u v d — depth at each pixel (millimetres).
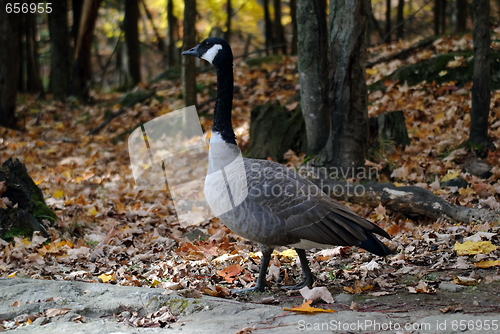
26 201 5969
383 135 7473
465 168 6609
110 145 11320
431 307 3564
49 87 18516
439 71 9836
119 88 18484
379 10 23469
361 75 6328
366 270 4387
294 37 15367
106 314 3570
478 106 6785
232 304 3695
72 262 5168
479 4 6480
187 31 10000
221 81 4441
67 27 16062
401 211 5797
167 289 3984
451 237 4949
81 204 7137
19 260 5047
